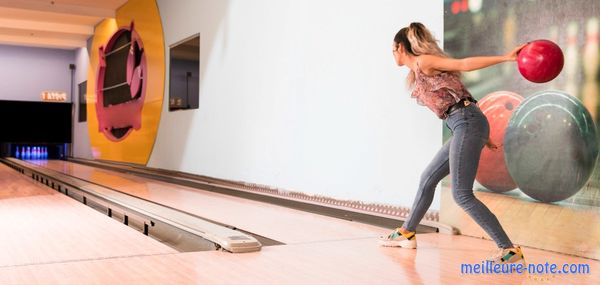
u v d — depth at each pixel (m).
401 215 2.98
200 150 5.99
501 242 1.93
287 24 4.35
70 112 12.10
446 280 1.74
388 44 3.30
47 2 8.23
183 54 6.44
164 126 6.96
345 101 3.68
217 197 4.29
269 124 4.63
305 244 2.38
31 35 10.63
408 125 3.16
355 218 3.15
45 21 9.84
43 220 3.04
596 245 2.10
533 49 1.74
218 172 5.58
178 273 1.81
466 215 2.65
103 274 1.79
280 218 3.18
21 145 13.24
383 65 3.34
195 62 6.11
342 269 1.89
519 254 1.92
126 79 8.52
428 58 1.96
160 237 2.77
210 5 5.71
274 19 4.53
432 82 1.98
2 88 11.57
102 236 2.53
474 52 2.63
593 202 2.12
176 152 6.61
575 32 2.19
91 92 10.48
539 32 2.33
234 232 2.36
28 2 8.14
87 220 3.04
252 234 2.66
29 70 11.80
